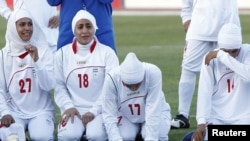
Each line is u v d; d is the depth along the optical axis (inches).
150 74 845.8
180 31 2220.7
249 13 2733.8
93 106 882.8
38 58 870.4
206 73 851.4
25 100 891.4
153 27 2356.1
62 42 954.1
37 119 880.9
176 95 1195.9
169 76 1376.7
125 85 846.5
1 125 862.5
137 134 888.9
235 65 833.5
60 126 872.9
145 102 861.8
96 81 888.9
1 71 887.7
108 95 852.6
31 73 887.1
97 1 949.8
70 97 898.7
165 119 877.2
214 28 978.1
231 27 847.7
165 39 2028.8
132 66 829.2
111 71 854.5
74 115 871.7
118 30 2294.5
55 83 894.4
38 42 901.2
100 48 896.3
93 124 868.0
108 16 962.7
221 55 839.1
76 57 891.4
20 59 885.2
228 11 982.4
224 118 855.7
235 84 852.6
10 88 890.7
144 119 873.5
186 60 990.4
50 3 963.3
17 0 1112.2
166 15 2763.3
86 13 887.1
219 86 857.5
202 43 985.5
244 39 1927.9
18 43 880.9
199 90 851.4
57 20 1120.8
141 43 1942.7
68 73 890.7
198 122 844.0
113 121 856.9
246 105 854.5
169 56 1640.0
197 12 987.3
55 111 1008.2
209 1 979.9
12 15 882.1
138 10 3026.6
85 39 884.0
